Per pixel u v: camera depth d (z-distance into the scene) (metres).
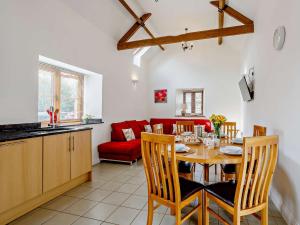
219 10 4.26
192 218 2.12
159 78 6.95
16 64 2.63
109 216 2.14
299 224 1.79
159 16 4.97
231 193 1.69
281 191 2.25
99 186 2.97
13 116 2.60
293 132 1.96
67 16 3.47
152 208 1.82
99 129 4.38
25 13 2.74
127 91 5.64
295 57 1.93
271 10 2.74
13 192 1.99
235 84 6.15
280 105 2.32
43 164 2.35
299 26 1.85
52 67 3.62
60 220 2.06
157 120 6.71
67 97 4.04
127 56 5.64
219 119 2.60
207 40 6.27
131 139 4.81
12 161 1.98
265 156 1.51
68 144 2.76
